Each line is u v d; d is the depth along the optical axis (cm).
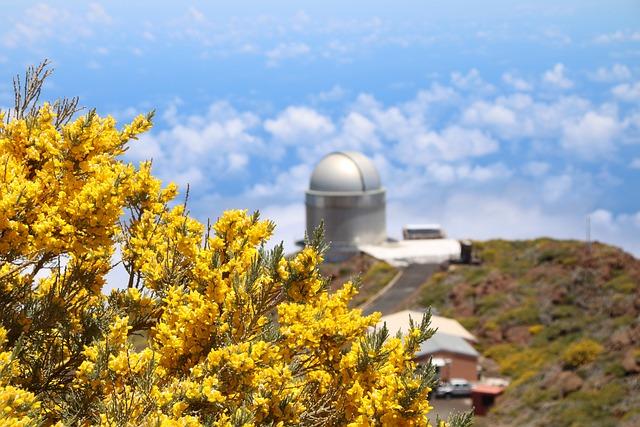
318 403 705
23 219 672
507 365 5306
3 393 528
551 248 7562
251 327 709
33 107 730
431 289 7494
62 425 622
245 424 592
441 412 4309
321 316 734
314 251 725
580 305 6122
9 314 722
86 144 703
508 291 6812
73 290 765
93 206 677
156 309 801
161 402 613
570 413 3988
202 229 801
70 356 758
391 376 664
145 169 825
